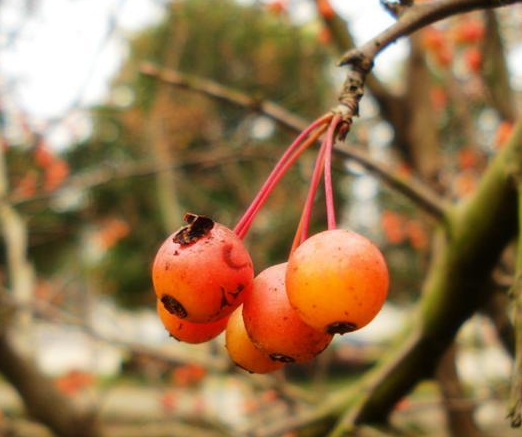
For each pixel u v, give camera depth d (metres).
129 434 4.31
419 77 3.49
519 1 1.07
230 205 7.55
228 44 8.02
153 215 8.09
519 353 1.14
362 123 5.16
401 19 1.10
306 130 1.18
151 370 5.58
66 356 11.96
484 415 5.62
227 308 1.08
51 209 7.40
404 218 5.46
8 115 4.68
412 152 3.47
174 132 7.20
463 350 4.80
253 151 3.40
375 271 1.00
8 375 3.80
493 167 1.56
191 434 4.28
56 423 3.86
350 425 1.96
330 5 3.01
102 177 3.57
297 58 7.68
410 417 4.27
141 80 7.27
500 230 1.60
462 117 4.54
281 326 1.07
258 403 4.61
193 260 1.06
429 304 1.82
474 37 3.85
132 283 10.71
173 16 6.34
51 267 10.55
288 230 6.54
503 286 1.73
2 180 4.70
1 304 3.50
